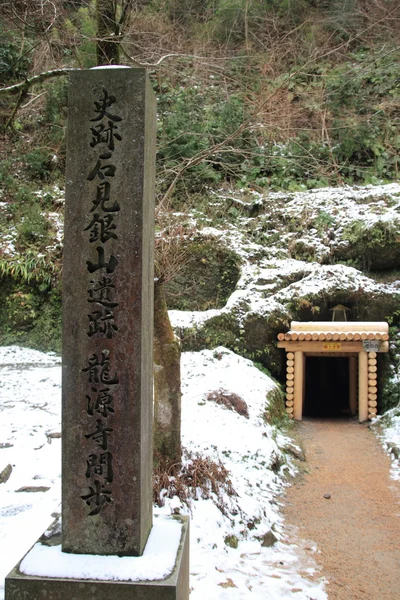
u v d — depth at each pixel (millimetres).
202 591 3514
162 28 7715
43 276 9938
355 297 8977
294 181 11367
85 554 2672
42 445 5422
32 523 3879
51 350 9750
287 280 9414
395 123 11664
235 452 5816
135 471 2680
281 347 8273
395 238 9297
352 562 4293
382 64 11305
